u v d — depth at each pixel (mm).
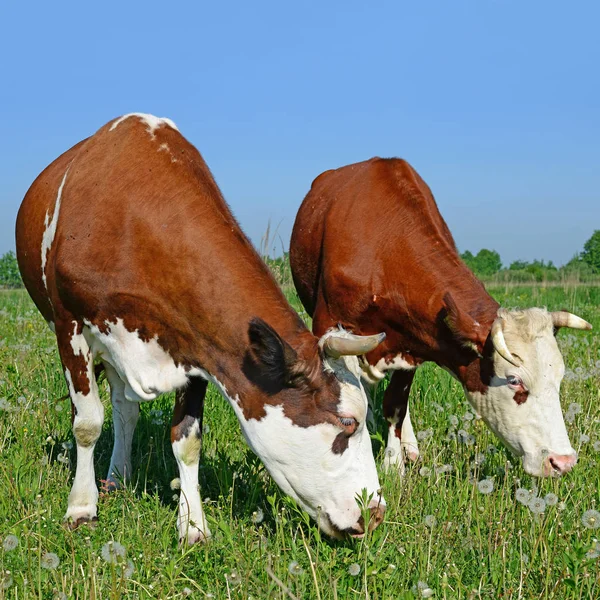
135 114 4094
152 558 3529
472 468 4285
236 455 4445
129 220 3838
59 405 4797
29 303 9828
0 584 3178
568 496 3980
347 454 3611
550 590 3398
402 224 4578
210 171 4059
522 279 18719
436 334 4410
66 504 3992
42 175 4449
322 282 4773
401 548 3594
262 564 3473
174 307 3781
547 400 4133
